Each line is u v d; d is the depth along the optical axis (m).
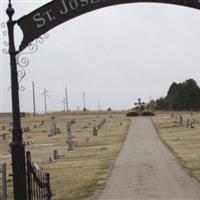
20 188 11.17
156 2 11.19
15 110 11.13
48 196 13.91
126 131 69.44
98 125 82.75
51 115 127.56
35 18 11.25
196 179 22.03
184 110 128.75
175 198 17.16
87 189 20.34
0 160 43.38
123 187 20.31
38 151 48.88
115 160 33.25
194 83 133.25
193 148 41.00
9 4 11.07
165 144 46.91
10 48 11.09
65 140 62.09
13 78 11.14
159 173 24.78
